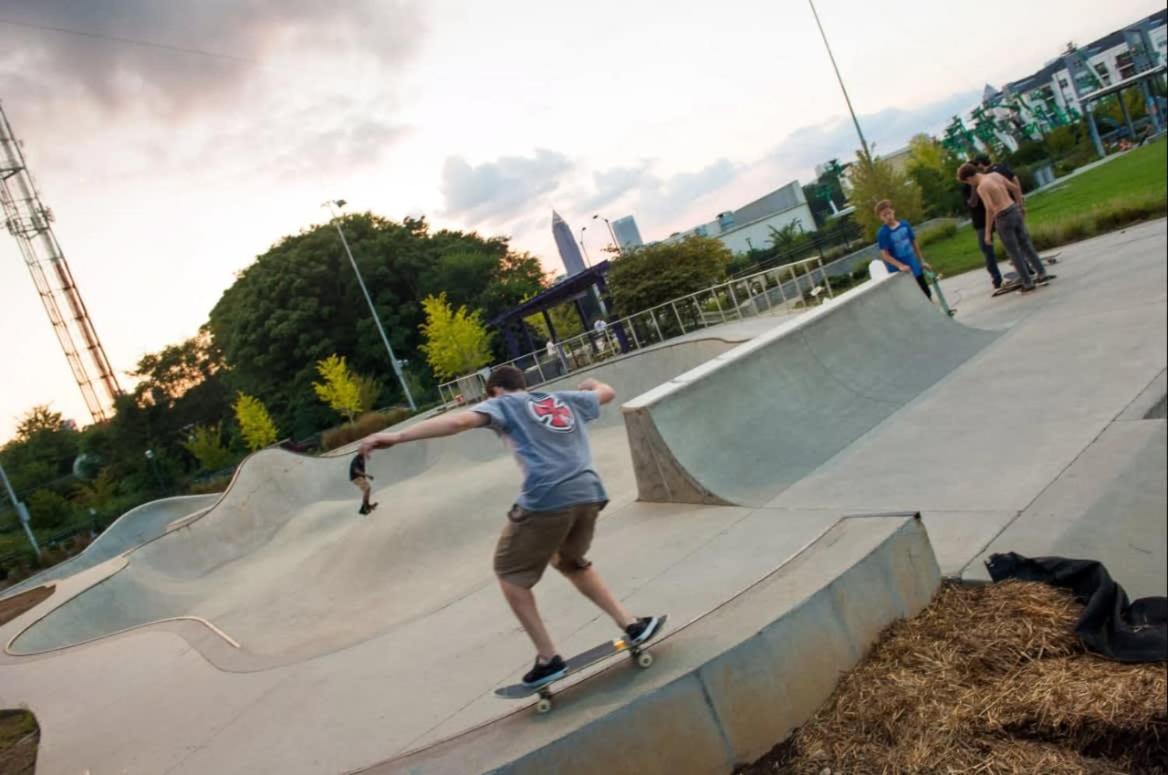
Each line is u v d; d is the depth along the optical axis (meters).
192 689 6.36
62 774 5.33
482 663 4.46
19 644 11.36
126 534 26.66
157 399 54.47
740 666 2.95
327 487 18.62
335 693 4.92
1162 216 8.86
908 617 3.40
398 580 9.30
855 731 2.88
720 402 6.95
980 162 9.62
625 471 9.98
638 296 21.64
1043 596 3.22
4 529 40.94
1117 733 2.53
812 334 7.93
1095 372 5.65
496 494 10.96
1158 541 3.35
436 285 53.16
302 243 51.19
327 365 39.28
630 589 4.75
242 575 15.20
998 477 4.61
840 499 5.20
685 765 2.83
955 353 7.65
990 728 2.69
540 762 2.71
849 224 34.84
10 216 45.47
